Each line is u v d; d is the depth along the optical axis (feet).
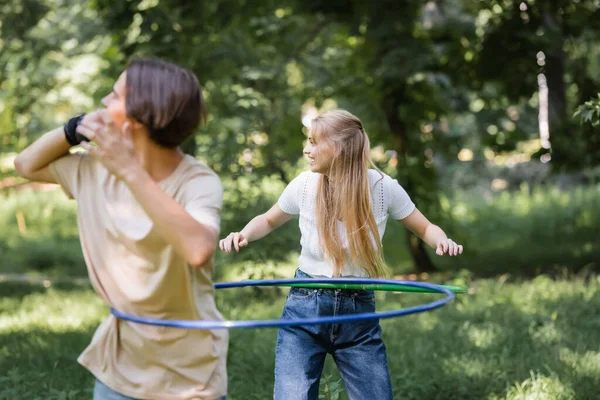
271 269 37.24
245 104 41.19
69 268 52.60
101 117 8.79
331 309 13.16
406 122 46.44
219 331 9.89
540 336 24.88
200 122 9.43
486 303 31.14
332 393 16.46
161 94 9.01
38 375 20.77
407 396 19.35
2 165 44.29
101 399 9.76
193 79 9.27
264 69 44.39
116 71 42.29
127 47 40.04
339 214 13.35
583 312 28.37
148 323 9.21
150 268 9.32
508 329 25.89
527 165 90.17
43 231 68.44
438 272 45.60
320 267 13.53
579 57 44.39
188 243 8.72
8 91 49.37
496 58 40.04
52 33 52.49
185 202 9.32
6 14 46.09
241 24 45.03
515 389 19.52
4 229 67.56
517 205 71.31
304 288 13.39
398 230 53.62
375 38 41.04
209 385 9.73
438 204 47.21
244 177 37.78
